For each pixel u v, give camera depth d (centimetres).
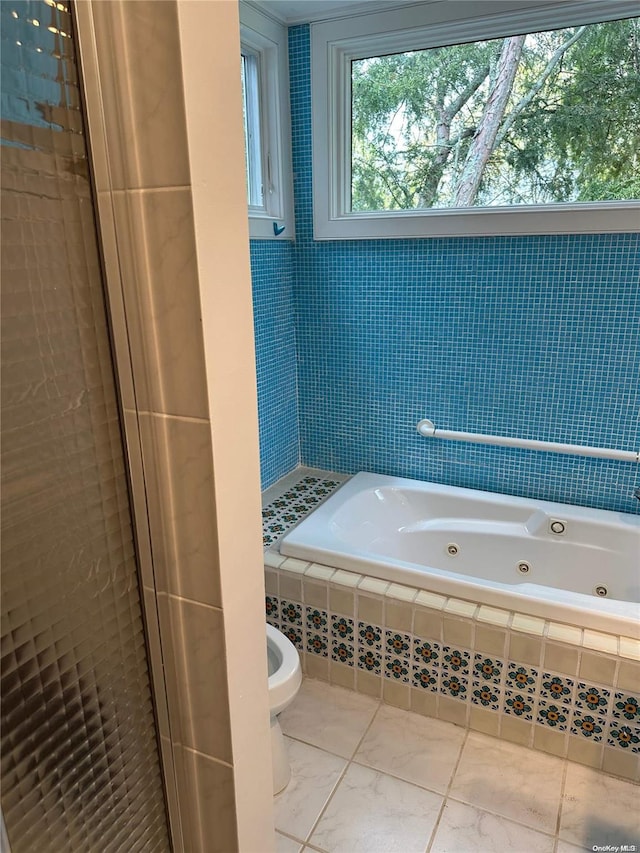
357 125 236
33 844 71
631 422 216
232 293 68
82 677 74
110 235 64
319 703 196
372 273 244
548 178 211
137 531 77
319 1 208
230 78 63
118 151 61
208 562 74
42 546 66
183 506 73
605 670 159
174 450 70
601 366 215
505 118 212
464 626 174
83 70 60
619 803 159
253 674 84
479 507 241
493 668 174
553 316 218
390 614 185
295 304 264
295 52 227
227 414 70
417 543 245
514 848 147
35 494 64
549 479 236
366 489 252
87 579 72
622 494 225
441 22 203
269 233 236
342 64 226
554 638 163
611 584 217
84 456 69
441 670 182
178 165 59
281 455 272
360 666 196
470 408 243
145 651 83
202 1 58
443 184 228
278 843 148
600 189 204
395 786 164
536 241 213
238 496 74
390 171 236
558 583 227
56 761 72
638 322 205
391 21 209
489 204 222
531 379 228
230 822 88
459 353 238
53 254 62
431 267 233
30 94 57
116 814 83
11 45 54
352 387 264
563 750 172
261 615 84
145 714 85
